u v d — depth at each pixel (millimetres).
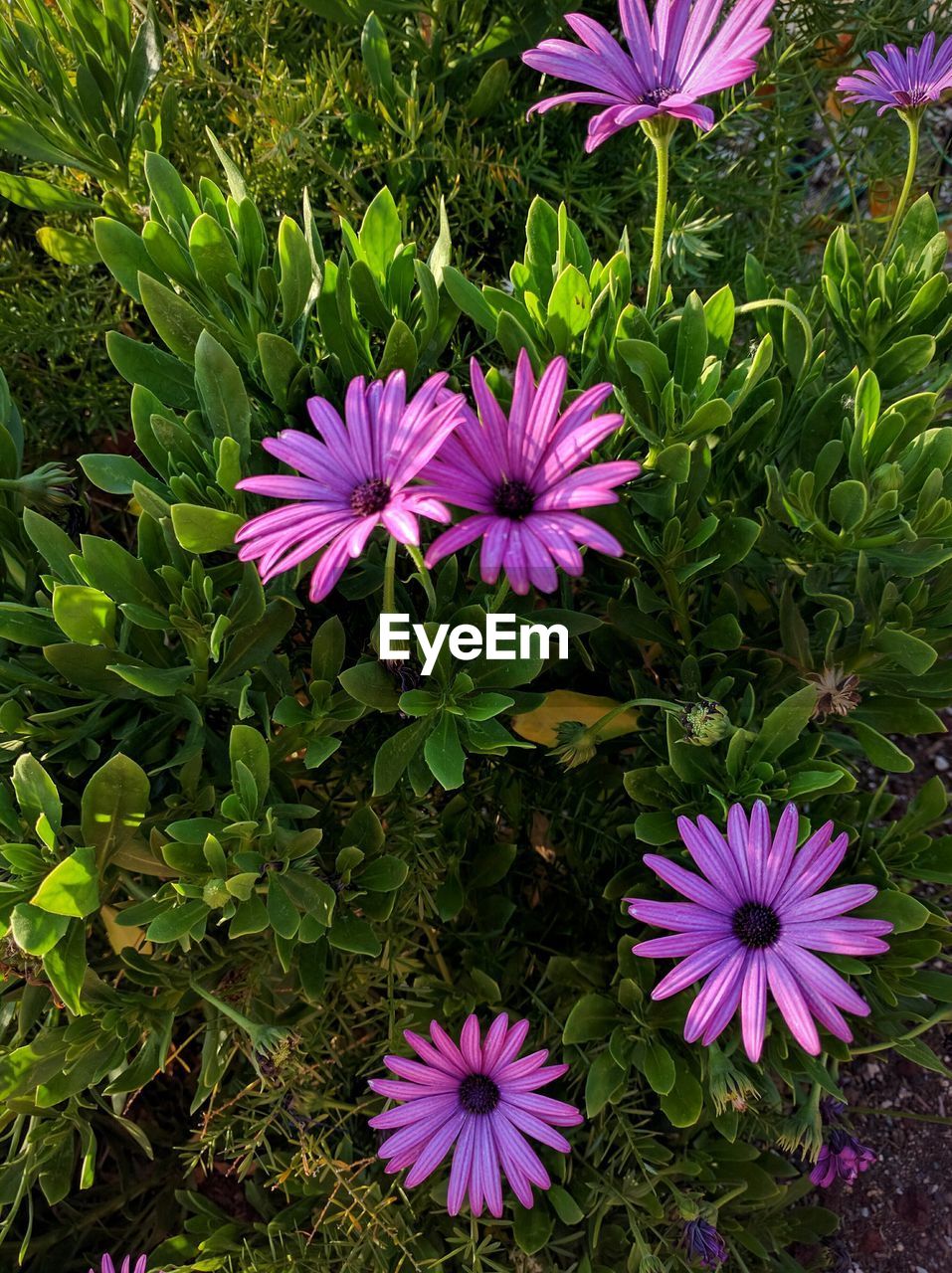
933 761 487
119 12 349
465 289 277
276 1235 358
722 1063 292
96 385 421
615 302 283
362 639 344
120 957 322
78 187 434
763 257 448
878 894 295
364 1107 354
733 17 232
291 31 439
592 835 380
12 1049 305
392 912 329
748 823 241
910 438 274
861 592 300
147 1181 403
